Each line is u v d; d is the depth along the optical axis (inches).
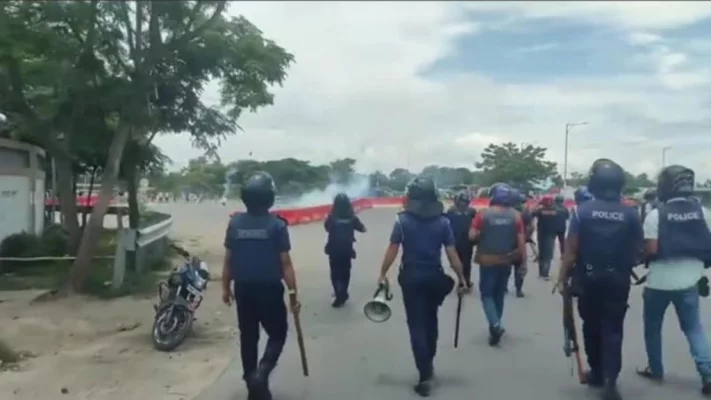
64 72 479.8
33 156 748.0
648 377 306.5
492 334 374.0
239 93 693.9
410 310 291.3
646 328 303.1
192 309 382.0
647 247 289.4
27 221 735.1
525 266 517.3
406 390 293.1
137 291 536.7
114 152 535.8
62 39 468.1
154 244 722.8
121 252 538.9
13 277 613.6
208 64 591.2
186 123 679.7
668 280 288.4
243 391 293.4
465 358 346.0
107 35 468.4
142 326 426.9
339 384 302.5
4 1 448.8
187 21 490.0
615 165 277.7
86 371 325.4
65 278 562.3
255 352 278.8
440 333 406.6
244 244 270.4
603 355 275.7
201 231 1241.4
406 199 300.7
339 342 384.2
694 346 286.4
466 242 535.8
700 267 288.8
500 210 381.1
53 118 550.3
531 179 2709.2
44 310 473.1
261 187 272.5
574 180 1961.1
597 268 270.8
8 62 465.4
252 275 269.0
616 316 272.8
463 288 304.3
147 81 504.7
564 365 331.3
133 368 331.0
